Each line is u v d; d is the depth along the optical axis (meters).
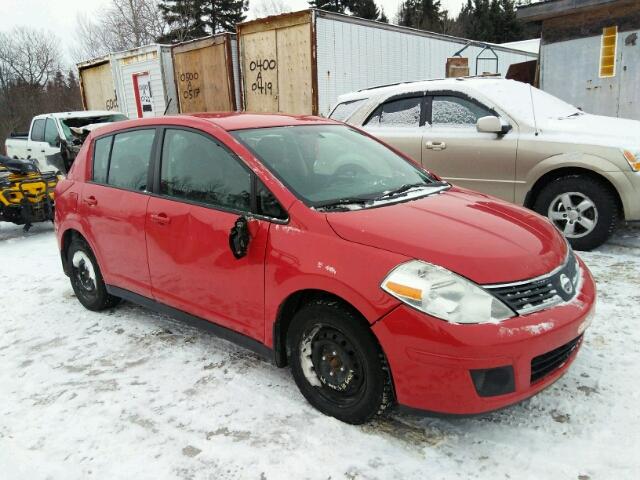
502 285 2.35
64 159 10.59
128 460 2.54
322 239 2.65
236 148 3.16
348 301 2.48
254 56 11.00
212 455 2.54
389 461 2.42
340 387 2.68
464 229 2.65
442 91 5.90
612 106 9.14
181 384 3.19
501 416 2.70
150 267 3.65
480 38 44.25
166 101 13.43
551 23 9.54
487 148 5.39
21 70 40.88
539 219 3.10
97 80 15.92
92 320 4.33
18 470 2.52
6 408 3.06
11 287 5.38
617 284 4.22
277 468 2.42
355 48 10.56
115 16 31.09
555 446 2.45
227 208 3.13
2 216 7.73
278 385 3.11
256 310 2.96
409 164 3.88
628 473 2.26
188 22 36.41
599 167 4.75
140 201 3.69
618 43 8.84
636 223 5.93
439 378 2.29
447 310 2.27
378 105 6.43
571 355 2.65
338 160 3.46
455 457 2.43
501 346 2.22
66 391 3.21
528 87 6.04
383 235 2.55
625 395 2.80
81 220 4.26
